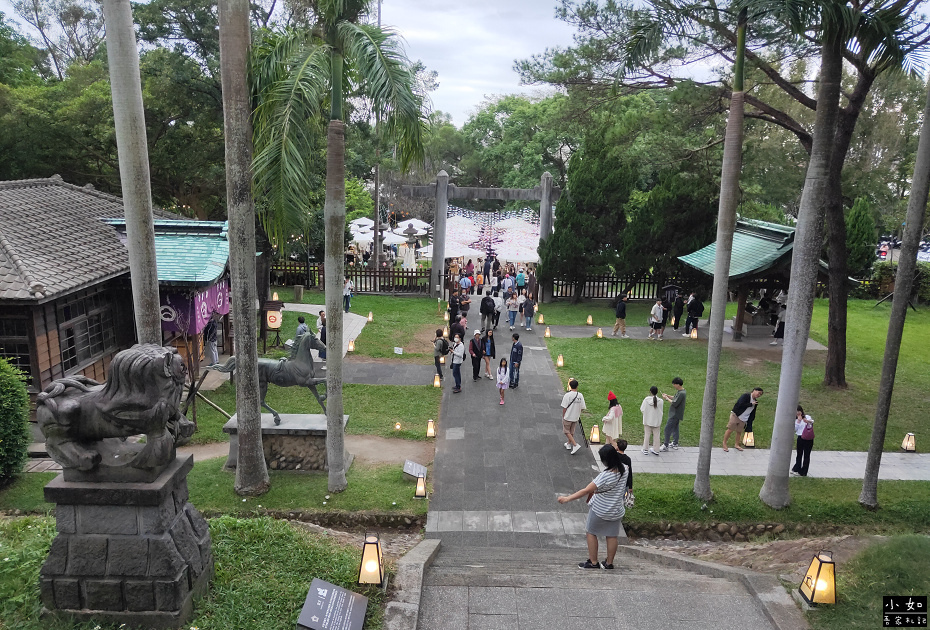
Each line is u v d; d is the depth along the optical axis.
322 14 11.00
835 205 18.89
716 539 12.09
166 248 18.66
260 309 23.09
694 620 6.66
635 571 8.34
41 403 5.53
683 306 28.31
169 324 18.06
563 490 13.60
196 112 26.33
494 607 6.84
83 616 5.65
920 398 19.25
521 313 30.64
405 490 13.01
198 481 13.08
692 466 14.50
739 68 11.33
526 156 48.25
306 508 12.12
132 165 9.79
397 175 53.72
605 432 15.20
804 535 11.99
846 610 6.59
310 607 6.09
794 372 12.11
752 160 22.25
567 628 6.46
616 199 31.53
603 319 29.86
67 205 18.86
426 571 7.85
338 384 12.34
